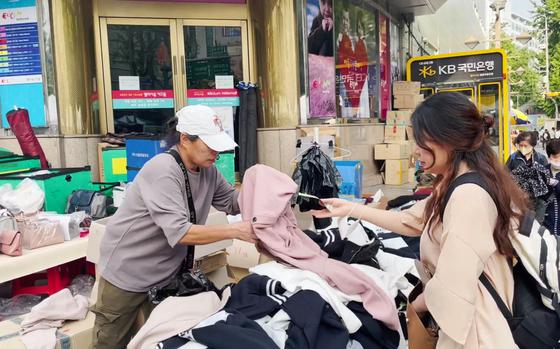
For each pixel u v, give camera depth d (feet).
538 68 142.61
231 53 24.49
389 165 32.58
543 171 15.23
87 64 22.54
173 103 23.95
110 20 22.88
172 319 6.32
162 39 23.67
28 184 12.62
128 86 23.32
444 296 4.96
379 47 35.83
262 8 24.77
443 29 65.36
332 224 10.43
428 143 5.47
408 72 40.40
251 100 24.23
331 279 6.77
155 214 6.82
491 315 5.14
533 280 5.42
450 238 5.04
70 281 13.19
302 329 6.01
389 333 6.71
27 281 13.02
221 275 10.77
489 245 5.00
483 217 5.02
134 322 7.78
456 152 5.36
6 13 21.83
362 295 6.72
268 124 25.27
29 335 8.68
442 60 39.32
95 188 16.39
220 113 24.49
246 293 6.65
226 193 8.34
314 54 26.99
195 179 7.38
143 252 7.24
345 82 30.60
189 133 6.91
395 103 37.47
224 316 6.12
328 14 28.19
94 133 22.85
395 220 7.32
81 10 22.22
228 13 24.22
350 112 31.40
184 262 7.68
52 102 21.83
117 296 7.34
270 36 24.76
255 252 10.83
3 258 10.87
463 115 5.25
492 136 5.61
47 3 21.50
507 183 5.28
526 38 59.93
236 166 24.66
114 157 21.02
